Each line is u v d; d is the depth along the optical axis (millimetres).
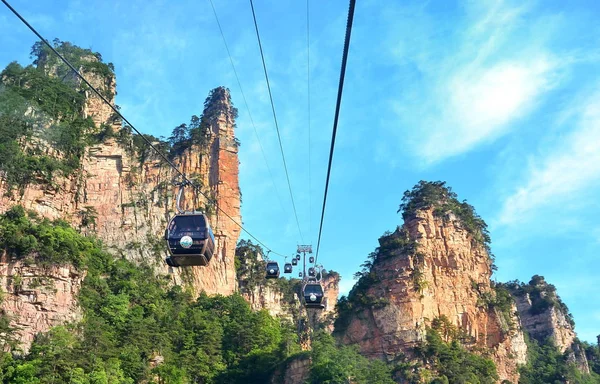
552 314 193250
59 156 139125
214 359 119750
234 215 160125
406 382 119688
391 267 137875
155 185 153125
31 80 148750
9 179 124875
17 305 102750
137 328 108938
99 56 175375
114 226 142250
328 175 31000
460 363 126062
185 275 144375
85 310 110125
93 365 92625
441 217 146750
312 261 88312
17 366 86750
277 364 118375
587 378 171875
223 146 166250
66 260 110562
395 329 129500
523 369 153125
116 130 158250
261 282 169125
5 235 108250
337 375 108062
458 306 138875
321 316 180875
